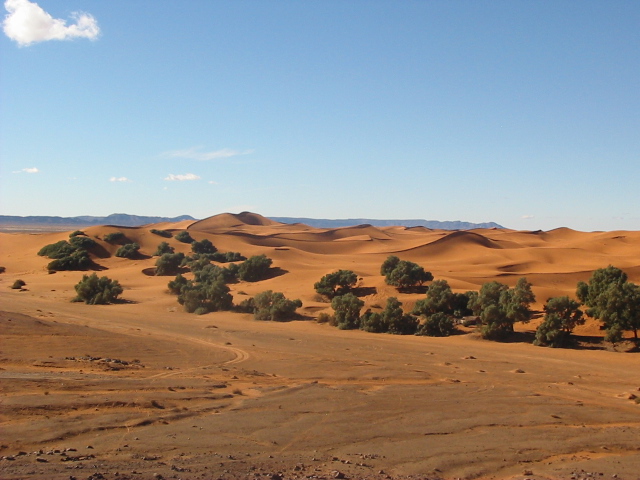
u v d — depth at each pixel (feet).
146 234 467.93
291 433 60.44
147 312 223.92
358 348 150.00
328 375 104.99
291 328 191.01
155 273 343.67
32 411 60.54
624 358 136.46
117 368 96.89
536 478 49.60
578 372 119.65
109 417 60.44
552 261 417.69
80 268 372.99
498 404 80.53
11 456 45.70
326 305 230.89
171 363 110.22
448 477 49.62
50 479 38.88
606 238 529.86
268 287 288.10
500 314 168.35
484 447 59.11
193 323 195.21
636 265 334.44
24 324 130.62
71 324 151.74
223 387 84.02
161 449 51.55
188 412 65.98
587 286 179.73
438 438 62.13
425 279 261.03
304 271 320.29
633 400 90.33
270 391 82.28
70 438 53.26
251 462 49.14
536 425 69.92
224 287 238.68
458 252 480.23
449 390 90.27
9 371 83.92
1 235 502.79
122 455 48.73
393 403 78.07
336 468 48.93
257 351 137.49
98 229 459.32
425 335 177.58
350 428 63.98
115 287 254.88
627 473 51.75
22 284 299.58
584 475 50.55
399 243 639.35
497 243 570.46
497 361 132.57
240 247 475.72
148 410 65.26
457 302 196.85
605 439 64.28
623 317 151.64
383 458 53.83
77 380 78.79
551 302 160.56
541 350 148.66
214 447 53.57
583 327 172.24
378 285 259.80
